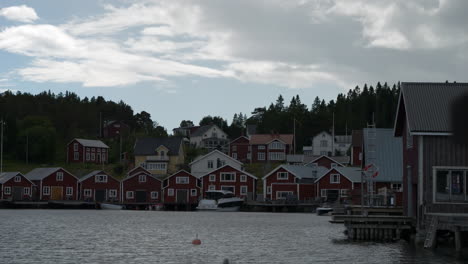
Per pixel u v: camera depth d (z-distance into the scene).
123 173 143.12
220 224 70.31
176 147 143.75
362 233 46.75
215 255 40.09
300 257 38.53
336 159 147.12
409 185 47.28
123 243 47.22
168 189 119.12
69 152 154.75
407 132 48.19
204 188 118.69
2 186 117.56
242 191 117.69
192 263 36.44
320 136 172.38
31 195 119.94
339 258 37.28
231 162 129.12
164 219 80.06
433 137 42.44
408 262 34.28
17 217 81.81
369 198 64.81
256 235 55.12
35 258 38.19
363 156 70.25
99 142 162.50
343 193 109.88
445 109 43.31
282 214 98.38
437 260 34.81
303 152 176.75
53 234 54.69
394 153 68.81
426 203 42.19
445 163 42.28
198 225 68.19
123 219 79.12
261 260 37.44
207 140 186.62
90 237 51.94
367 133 69.69
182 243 47.56
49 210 106.88
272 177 115.19
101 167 149.88
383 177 67.12
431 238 39.47
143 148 144.38
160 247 44.66
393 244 43.94
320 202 108.44
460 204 41.81
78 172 144.50
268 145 150.12
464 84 45.22
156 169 141.00
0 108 199.38
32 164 152.25
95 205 115.81
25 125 165.38
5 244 45.94
